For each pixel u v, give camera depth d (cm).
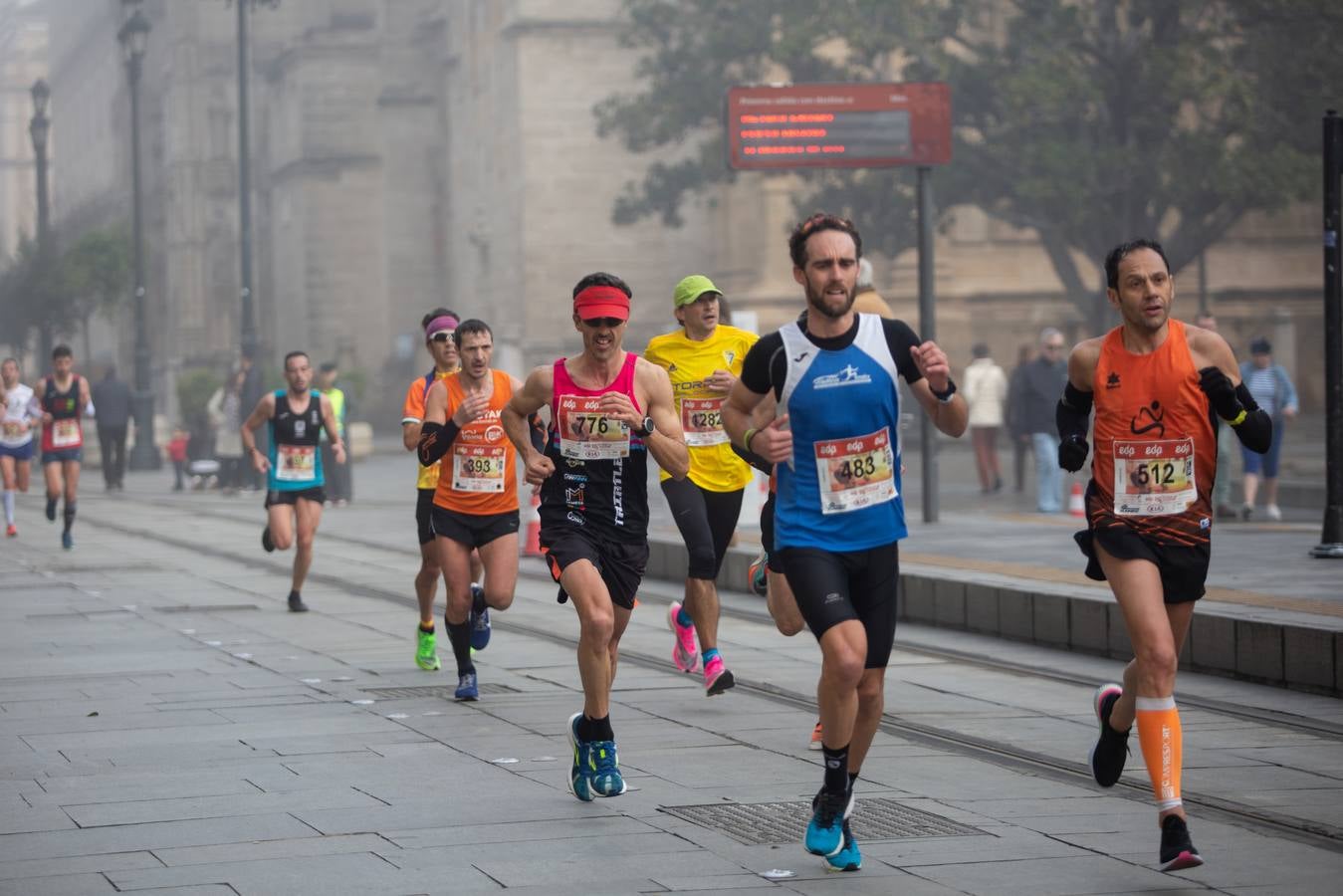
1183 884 1327
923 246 4144
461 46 14075
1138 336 1435
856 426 1362
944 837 1476
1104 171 7719
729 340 2306
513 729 2008
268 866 1384
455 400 2177
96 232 12781
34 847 1452
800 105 4088
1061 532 3925
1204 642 2344
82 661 2570
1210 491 1450
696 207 12294
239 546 4556
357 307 15625
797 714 2089
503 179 12794
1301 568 2942
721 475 2288
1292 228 11050
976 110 8200
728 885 1327
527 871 1368
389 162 15138
